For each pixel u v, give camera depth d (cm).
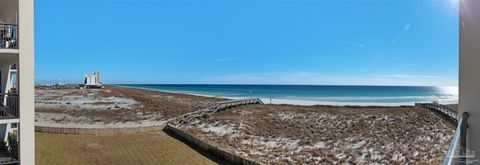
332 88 9338
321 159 1427
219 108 2928
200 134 1969
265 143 1756
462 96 388
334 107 3322
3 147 888
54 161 1252
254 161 1177
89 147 1523
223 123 2358
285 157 1448
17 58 701
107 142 1652
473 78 364
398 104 3966
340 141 1805
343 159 1439
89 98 4478
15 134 932
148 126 2028
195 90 8544
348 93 6819
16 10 725
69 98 4441
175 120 2498
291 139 1859
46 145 1531
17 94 684
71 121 2466
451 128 2100
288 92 7206
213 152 1411
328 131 2103
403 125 2242
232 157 1269
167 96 5162
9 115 703
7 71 995
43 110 3045
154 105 3612
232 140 1805
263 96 5819
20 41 664
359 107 3319
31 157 675
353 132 2058
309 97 5538
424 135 1912
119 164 1238
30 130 675
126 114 2941
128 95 5147
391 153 1530
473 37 364
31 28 679
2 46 740
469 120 366
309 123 2400
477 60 357
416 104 3531
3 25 735
